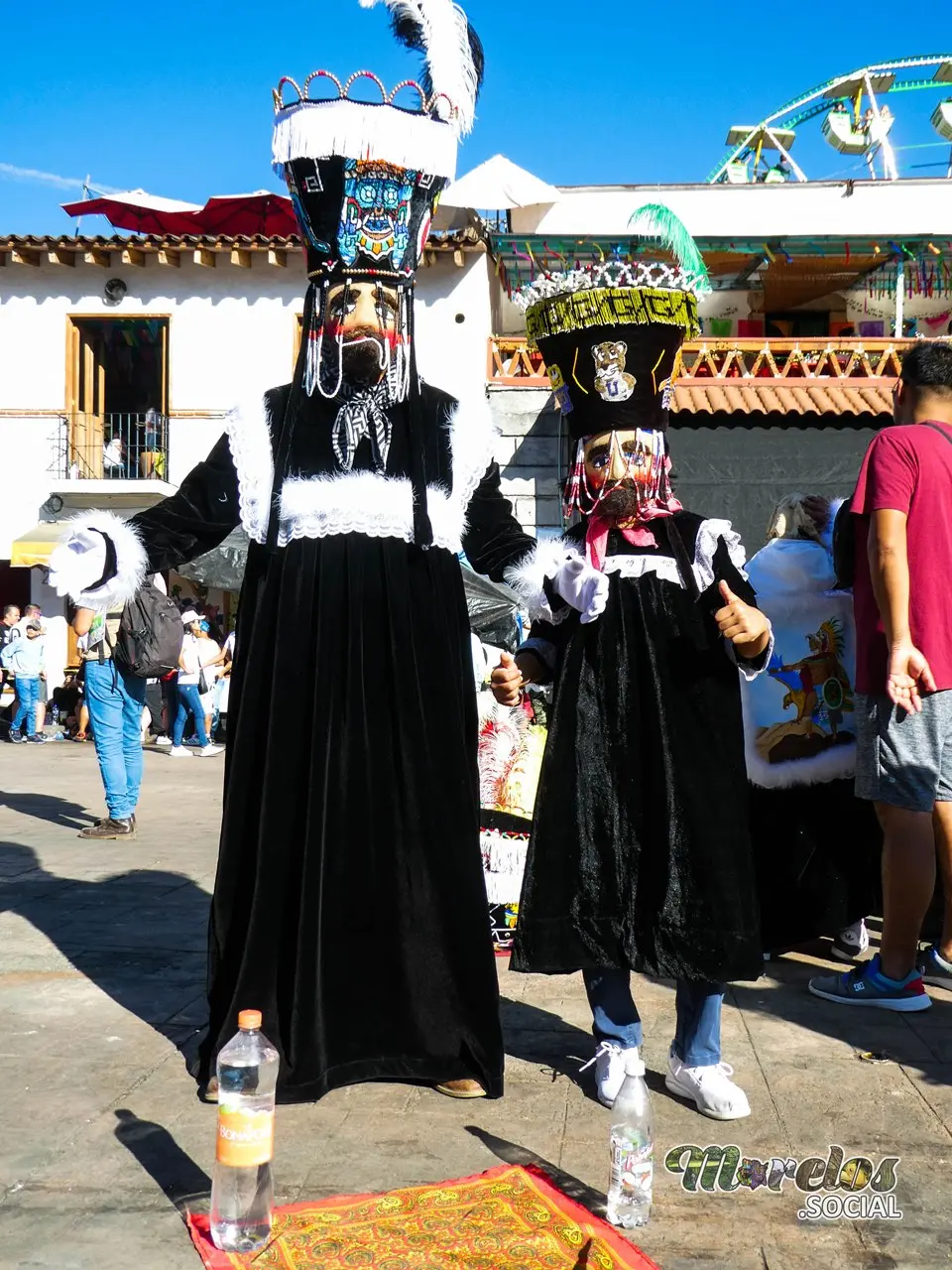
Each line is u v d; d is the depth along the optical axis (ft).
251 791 10.21
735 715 9.80
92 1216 7.93
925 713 12.12
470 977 10.18
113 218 67.21
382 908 10.07
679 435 48.16
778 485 47.96
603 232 56.65
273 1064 8.79
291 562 10.27
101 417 63.10
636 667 9.92
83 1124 9.41
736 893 9.47
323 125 10.16
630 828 9.80
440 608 10.57
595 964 9.68
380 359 10.36
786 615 13.96
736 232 57.41
